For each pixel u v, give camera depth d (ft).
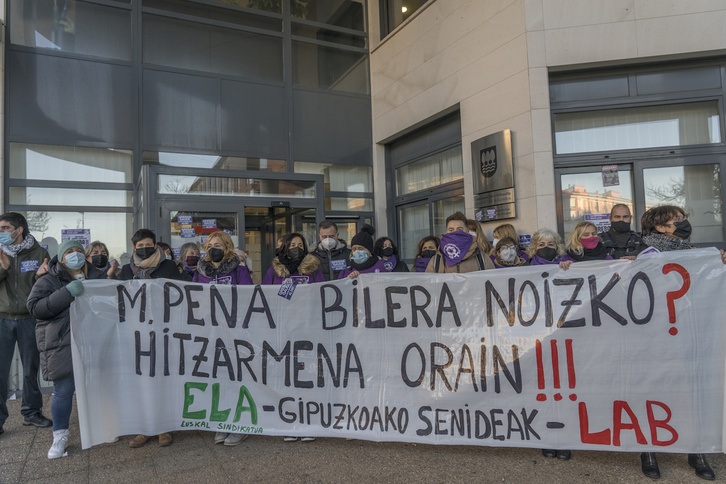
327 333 11.53
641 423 9.86
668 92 18.11
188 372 11.74
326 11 27.68
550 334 10.39
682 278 10.00
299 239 13.10
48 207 20.59
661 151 18.12
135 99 22.48
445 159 24.04
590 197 18.67
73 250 11.39
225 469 10.43
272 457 11.00
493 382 10.55
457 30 21.62
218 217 21.24
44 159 20.66
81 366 11.03
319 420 11.30
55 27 21.16
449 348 10.90
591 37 17.83
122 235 21.93
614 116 18.70
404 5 26.45
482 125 20.26
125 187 22.07
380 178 27.99
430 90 23.39
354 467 10.41
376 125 27.86
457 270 12.39
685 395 9.77
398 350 11.16
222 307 11.87
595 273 10.41
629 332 10.09
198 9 24.44
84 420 10.94
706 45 16.94
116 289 11.65
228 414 11.60
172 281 11.90
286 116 25.95
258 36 25.79
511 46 18.92
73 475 10.27
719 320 9.82
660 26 17.29
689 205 17.94
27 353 13.09
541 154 17.95
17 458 11.16
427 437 10.69
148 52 23.08
